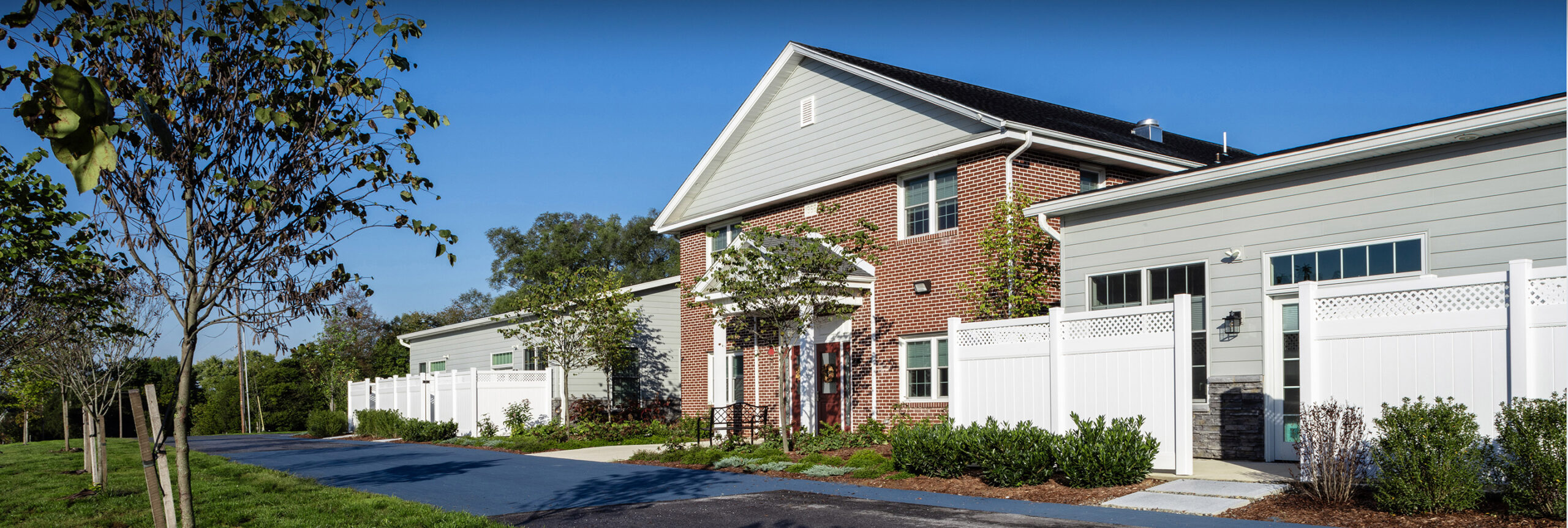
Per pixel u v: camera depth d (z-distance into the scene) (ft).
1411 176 40.45
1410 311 32.68
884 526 31.12
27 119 10.36
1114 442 37.58
